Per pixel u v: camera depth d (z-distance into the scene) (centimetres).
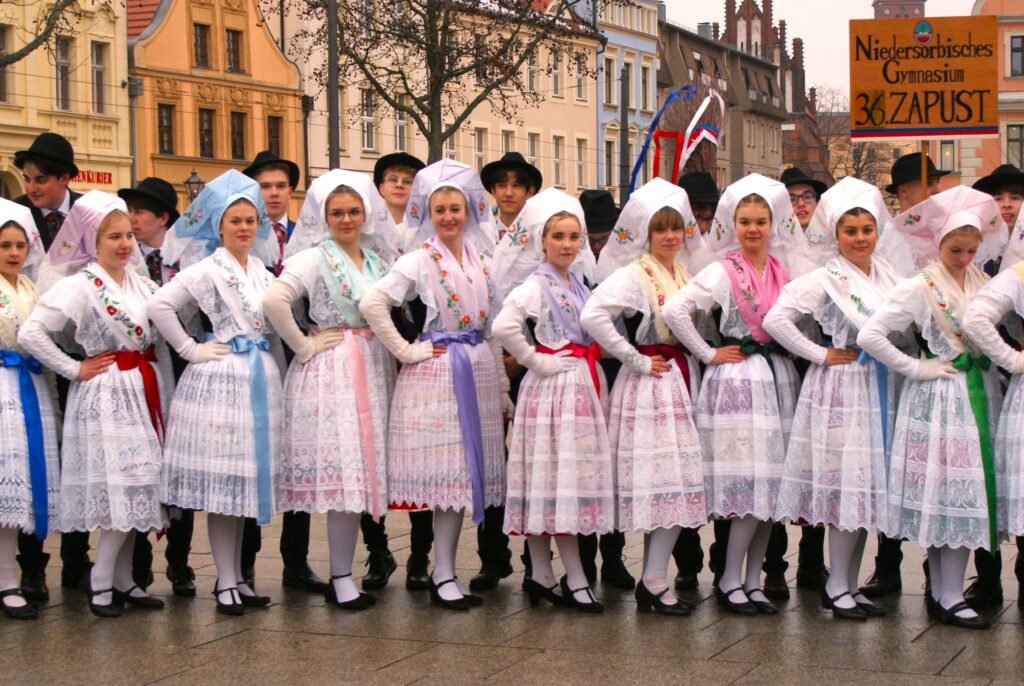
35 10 3078
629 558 841
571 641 630
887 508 661
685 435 680
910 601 718
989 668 576
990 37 802
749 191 693
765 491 674
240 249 701
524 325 689
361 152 4031
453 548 707
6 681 570
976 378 648
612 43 5522
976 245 652
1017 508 637
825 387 670
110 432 678
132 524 677
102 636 645
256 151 3734
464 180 710
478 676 571
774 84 8481
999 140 5353
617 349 677
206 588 760
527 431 690
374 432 695
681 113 3198
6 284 694
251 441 679
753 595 698
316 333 706
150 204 773
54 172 771
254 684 563
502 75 2645
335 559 706
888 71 815
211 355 686
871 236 677
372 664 591
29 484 678
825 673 570
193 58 3556
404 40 2736
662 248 698
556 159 5066
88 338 685
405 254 717
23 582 729
